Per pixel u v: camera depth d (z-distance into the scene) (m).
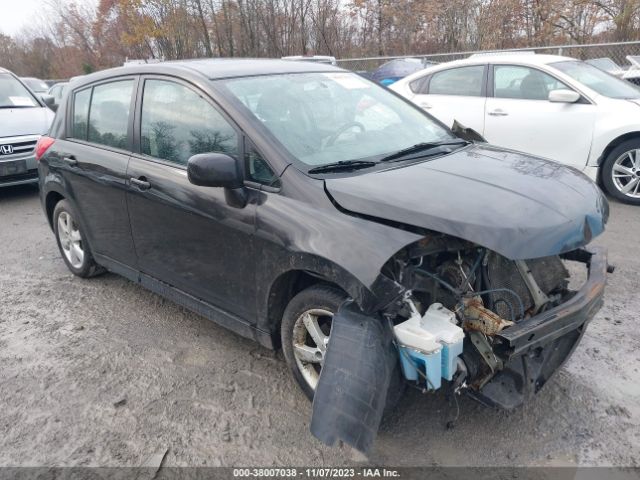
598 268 3.20
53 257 5.87
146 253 4.11
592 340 3.78
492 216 2.65
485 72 7.55
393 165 3.32
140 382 3.56
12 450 3.02
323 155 3.30
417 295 2.93
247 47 25.44
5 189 9.21
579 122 6.78
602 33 21.80
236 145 3.34
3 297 4.91
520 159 3.55
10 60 38.69
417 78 8.20
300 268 2.94
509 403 2.75
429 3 23.30
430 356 2.57
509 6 22.30
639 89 7.38
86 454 2.96
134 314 4.48
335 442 2.48
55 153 4.89
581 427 2.99
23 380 3.64
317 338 3.08
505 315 2.98
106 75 4.52
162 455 2.93
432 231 2.71
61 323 4.38
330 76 4.15
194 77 3.67
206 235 3.49
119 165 4.12
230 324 3.59
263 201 3.14
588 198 3.04
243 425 3.13
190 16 25.59
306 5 24.28
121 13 27.30
